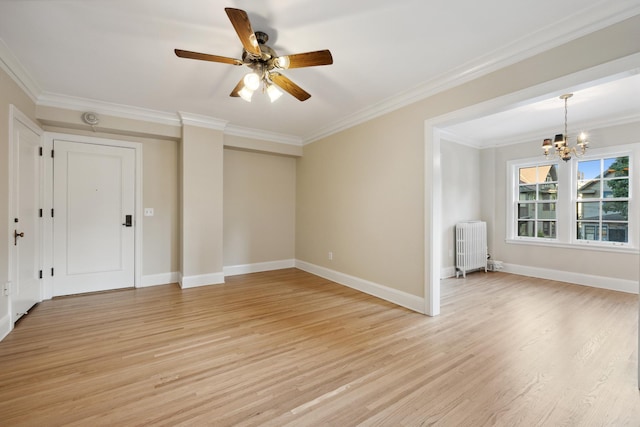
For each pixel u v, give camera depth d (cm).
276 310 305
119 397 163
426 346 226
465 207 504
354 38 212
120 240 379
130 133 369
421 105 297
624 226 390
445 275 461
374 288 355
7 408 153
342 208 411
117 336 241
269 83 235
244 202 482
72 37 208
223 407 156
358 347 224
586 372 189
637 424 143
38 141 317
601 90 297
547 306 319
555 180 455
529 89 213
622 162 392
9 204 245
